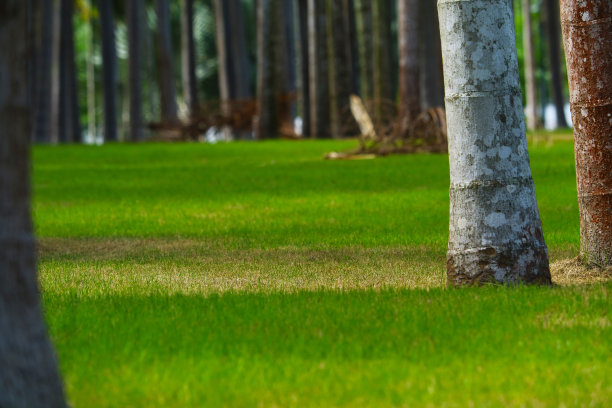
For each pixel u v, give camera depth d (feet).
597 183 39.29
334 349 25.86
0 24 18.48
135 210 76.64
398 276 41.93
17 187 18.81
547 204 71.51
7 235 18.71
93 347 26.30
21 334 18.84
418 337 27.40
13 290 18.79
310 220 66.54
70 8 283.18
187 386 22.66
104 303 33.83
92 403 21.68
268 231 60.75
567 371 24.00
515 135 36.19
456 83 36.27
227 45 297.33
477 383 22.99
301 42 256.93
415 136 144.77
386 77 239.09
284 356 25.41
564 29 39.29
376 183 96.73
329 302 33.14
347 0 251.60
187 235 59.62
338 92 229.04
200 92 390.63
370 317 30.17
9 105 18.62
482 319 29.40
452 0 36.04
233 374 23.66
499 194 36.04
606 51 38.17
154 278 42.16
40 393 19.03
